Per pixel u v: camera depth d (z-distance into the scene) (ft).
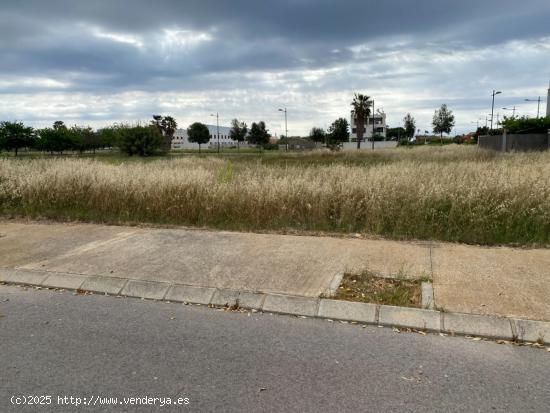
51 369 10.40
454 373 9.94
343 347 11.30
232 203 26.55
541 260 17.21
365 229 22.85
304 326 12.66
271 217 25.22
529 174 28.04
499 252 18.56
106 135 213.25
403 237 21.34
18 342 11.83
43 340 11.93
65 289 16.06
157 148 167.22
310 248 19.63
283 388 9.43
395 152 112.88
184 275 16.38
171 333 12.28
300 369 10.21
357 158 96.78
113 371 10.26
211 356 10.91
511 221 21.30
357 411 8.59
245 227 24.30
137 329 12.58
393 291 14.28
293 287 14.89
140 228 24.94
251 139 273.75
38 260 18.74
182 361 10.68
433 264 16.92
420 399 8.95
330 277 15.72
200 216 26.43
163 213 27.20
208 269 16.98
